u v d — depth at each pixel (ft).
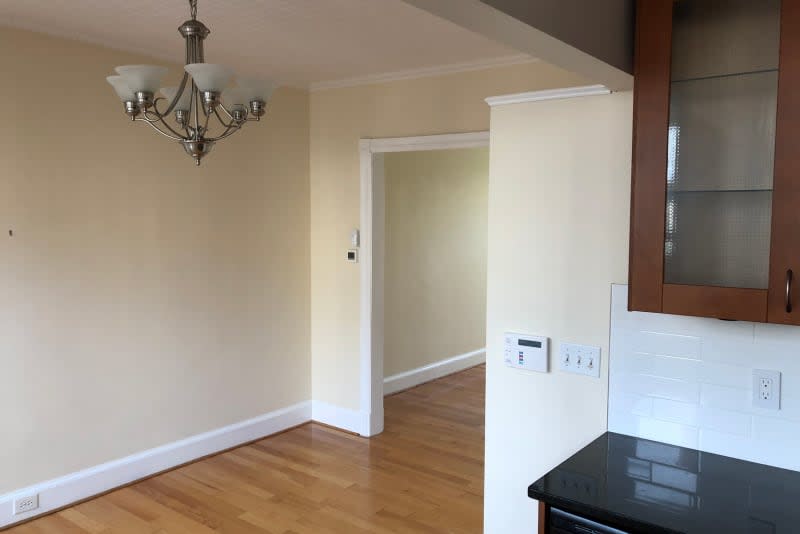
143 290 12.66
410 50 12.23
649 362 7.13
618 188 7.22
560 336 7.73
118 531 10.94
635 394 7.25
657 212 6.44
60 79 11.22
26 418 11.12
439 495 12.44
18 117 10.70
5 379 10.82
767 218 5.97
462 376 21.18
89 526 11.07
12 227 10.74
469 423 16.57
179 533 10.91
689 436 6.93
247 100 7.94
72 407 11.73
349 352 15.66
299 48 12.16
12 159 10.67
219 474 13.28
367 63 13.37
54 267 11.30
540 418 7.95
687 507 5.63
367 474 13.38
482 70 13.15
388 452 14.58
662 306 6.47
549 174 7.71
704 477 6.24
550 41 5.49
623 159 7.18
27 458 11.18
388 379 18.88
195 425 13.85
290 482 12.94
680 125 6.36
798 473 6.31
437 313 20.68
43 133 11.02
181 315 13.38
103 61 11.82
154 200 12.72
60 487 11.62
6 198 10.64
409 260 19.33
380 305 15.47
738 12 6.01
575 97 7.45
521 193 7.95
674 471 6.39
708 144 6.23
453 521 11.42
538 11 5.20
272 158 15.06
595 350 7.47
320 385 16.34
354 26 10.66
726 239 6.18
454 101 13.57
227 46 12.02
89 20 10.47
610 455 6.79
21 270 10.89
